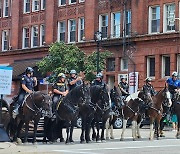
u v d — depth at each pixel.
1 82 21.14
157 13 45.00
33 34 56.47
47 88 45.00
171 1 43.84
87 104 21.70
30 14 56.72
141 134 29.58
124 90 26.17
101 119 23.50
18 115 20.94
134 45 45.78
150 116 24.81
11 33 58.34
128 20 46.84
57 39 53.31
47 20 54.16
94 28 49.44
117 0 47.50
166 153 17.75
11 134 22.16
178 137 26.09
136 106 24.50
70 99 21.34
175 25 43.44
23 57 56.72
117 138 26.19
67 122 21.52
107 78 47.91
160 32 44.38
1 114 21.52
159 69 44.00
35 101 20.50
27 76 21.11
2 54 59.09
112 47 47.38
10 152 16.48
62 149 19.16
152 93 25.64
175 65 43.06
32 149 18.00
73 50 43.16
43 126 22.77
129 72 45.62
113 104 24.27
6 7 59.75
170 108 26.03
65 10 52.75
